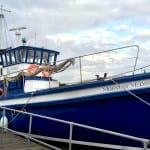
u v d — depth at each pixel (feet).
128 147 31.04
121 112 31.07
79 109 33.73
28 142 29.01
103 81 32.01
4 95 46.26
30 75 43.52
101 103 32.14
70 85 34.50
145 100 29.58
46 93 36.65
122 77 31.22
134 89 30.12
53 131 36.42
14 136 35.42
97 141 33.06
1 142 32.48
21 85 44.06
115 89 31.24
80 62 35.60
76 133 34.27
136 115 30.22
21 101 40.04
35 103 37.86
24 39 48.52
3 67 49.90
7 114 42.27
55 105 35.73
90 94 32.78
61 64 39.88
